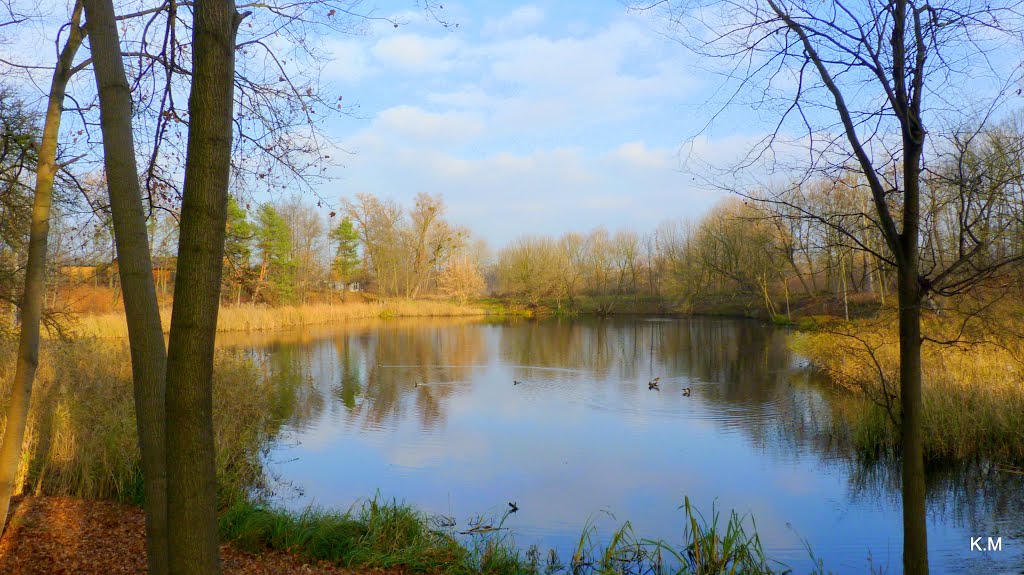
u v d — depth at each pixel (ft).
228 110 9.25
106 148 11.27
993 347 38.96
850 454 37.91
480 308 184.85
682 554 23.50
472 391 59.47
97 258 25.68
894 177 13.35
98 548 19.86
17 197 26.37
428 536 22.57
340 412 50.08
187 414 8.98
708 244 120.16
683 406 52.31
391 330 125.08
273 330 116.88
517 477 33.71
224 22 9.17
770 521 27.71
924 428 34.47
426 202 192.65
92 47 11.28
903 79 11.71
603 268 203.41
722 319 148.56
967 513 27.94
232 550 20.74
